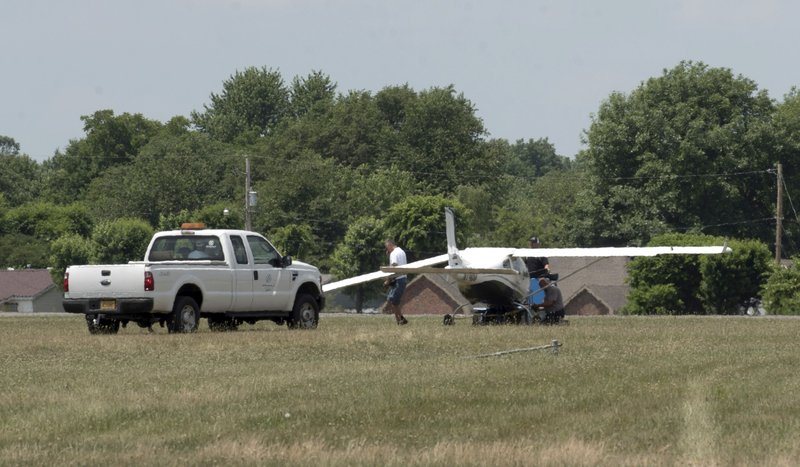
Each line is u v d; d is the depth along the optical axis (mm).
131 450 38594
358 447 38750
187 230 95250
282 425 42969
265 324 111188
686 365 61469
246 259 95938
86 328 104375
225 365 62938
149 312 89812
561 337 82875
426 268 103312
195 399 48844
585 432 41406
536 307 113812
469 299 113312
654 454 37906
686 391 50938
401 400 48500
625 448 38875
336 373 57938
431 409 46500
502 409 46438
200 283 92000
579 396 49594
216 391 51156
